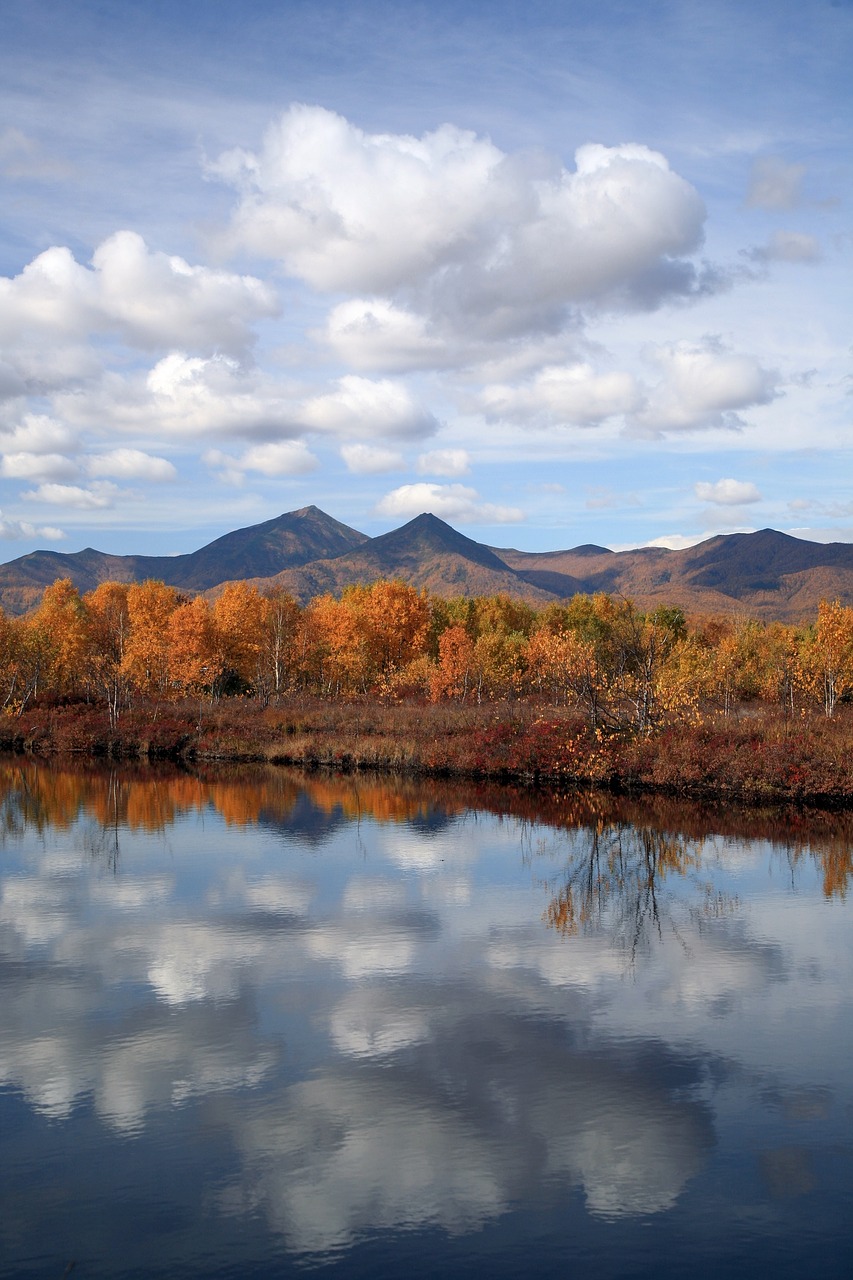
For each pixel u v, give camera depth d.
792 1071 12.11
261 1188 9.66
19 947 16.97
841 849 24.83
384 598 78.50
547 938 17.41
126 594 100.38
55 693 67.19
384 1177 9.84
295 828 28.02
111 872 22.50
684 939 17.30
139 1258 8.58
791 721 39.19
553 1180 9.78
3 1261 8.53
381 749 44.34
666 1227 9.01
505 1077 11.98
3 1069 12.23
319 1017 13.82
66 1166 10.02
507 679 61.75
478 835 26.95
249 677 75.31
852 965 15.92
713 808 31.45
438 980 15.28
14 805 32.69
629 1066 12.26
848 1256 8.59
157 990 14.89
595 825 28.36
